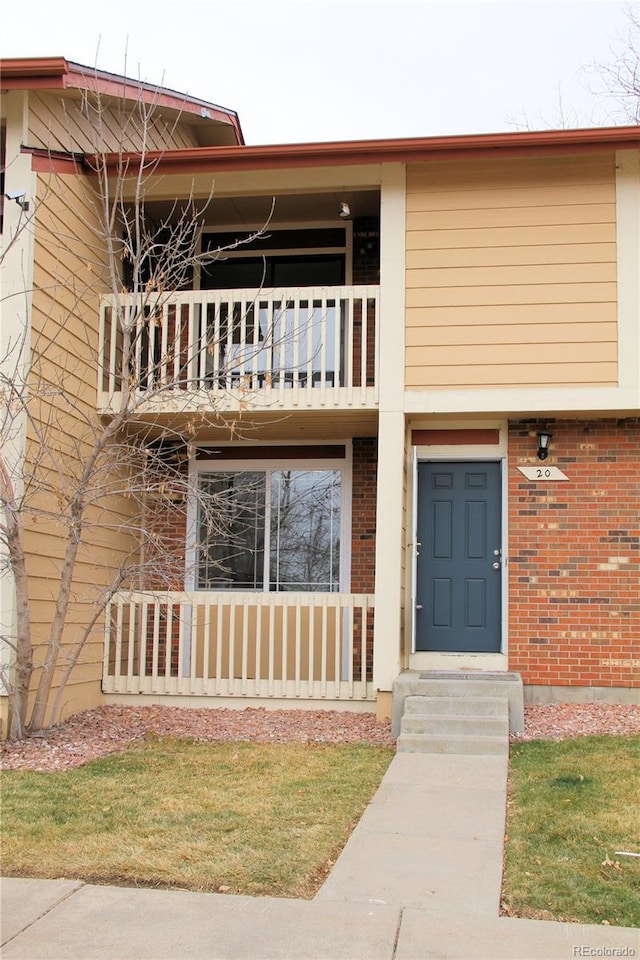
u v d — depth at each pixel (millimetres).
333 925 4418
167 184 10219
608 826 5723
